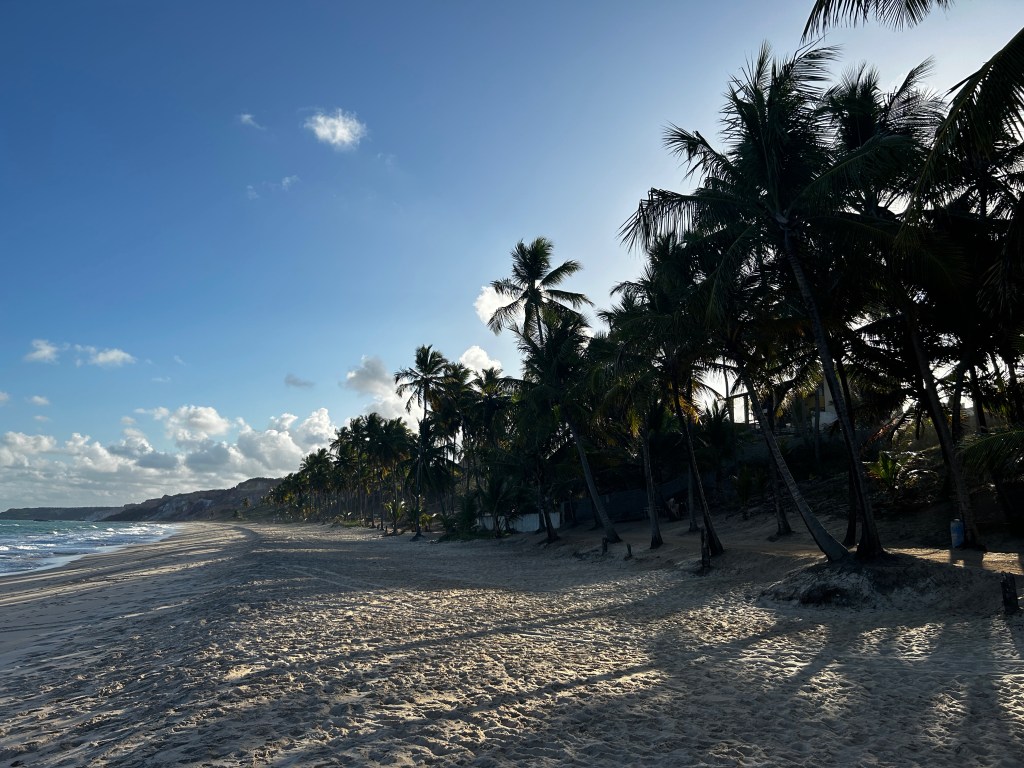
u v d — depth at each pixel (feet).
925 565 43.73
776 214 48.39
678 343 58.65
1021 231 30.32
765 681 27.37
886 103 55.57
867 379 69.67
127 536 307.37
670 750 19.86
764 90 48.67
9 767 19.98
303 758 19.56
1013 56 21.20
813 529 48.75
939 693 24.47
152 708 25.46
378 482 308.40
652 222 50.75
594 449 123.24
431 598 55.42
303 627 41.78
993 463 42.01
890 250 44.27
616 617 44.45
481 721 22.81
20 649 41.09
